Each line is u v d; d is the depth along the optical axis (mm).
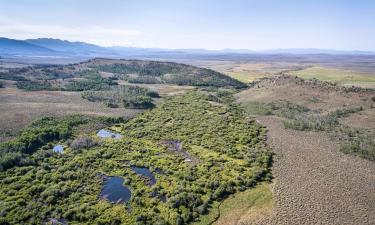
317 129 99250
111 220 51500
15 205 54375
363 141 86000
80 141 86188
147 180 66062
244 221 50875
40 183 63031
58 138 90750
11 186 60906
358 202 56625
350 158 77000
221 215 53094
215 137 91312
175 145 87812
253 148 82500
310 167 71375
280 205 55281
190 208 54719
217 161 75000
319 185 62781
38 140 85250
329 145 85812
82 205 55438
